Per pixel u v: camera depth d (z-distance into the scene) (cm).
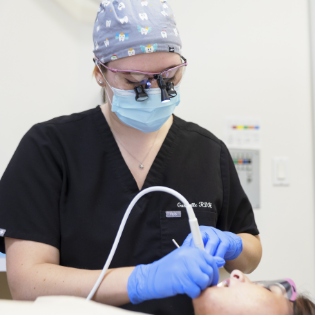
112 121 111
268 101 173
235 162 168
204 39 168
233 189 120
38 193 96
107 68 93
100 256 99
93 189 103
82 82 158
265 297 79
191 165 115
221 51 170
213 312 77
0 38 148
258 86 173
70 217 100
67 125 110
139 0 95
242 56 171
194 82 168
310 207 174
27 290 82
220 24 170
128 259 101
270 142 173
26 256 88
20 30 150
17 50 150
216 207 113
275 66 174
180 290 71
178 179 111
